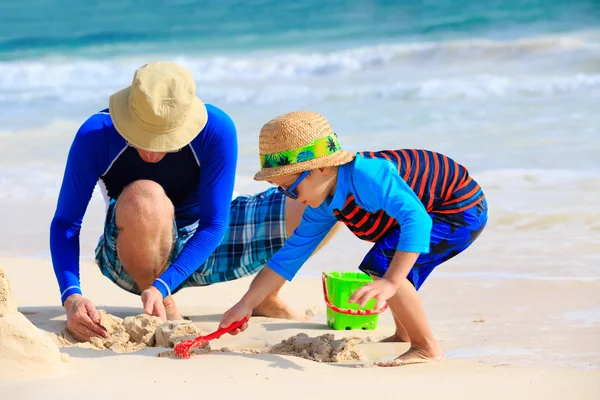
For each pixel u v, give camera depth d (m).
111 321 7.88
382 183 7.05
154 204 8.13
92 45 35.91
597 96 22.20
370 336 8.55
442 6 35.09
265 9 37.97
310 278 11.12
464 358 7.62
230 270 9.18
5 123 21.66
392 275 6.79
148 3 39.41
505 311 9.38
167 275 8.10
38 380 5.81
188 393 5.76
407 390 6.10
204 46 34.75
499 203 13.84
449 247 7.79
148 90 7.69
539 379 6.51
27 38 36.62
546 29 31.77
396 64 28.97
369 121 20.41
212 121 8.45
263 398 5.75
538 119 19.92
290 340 7.79
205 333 8.23
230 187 8.55
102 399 5.53
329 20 36.06
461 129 19.20
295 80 27.34
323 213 7.51
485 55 28.62
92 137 8.19
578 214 13.22
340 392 5.98
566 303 9.60
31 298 10.05
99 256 9.15
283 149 6.98
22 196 15.34
